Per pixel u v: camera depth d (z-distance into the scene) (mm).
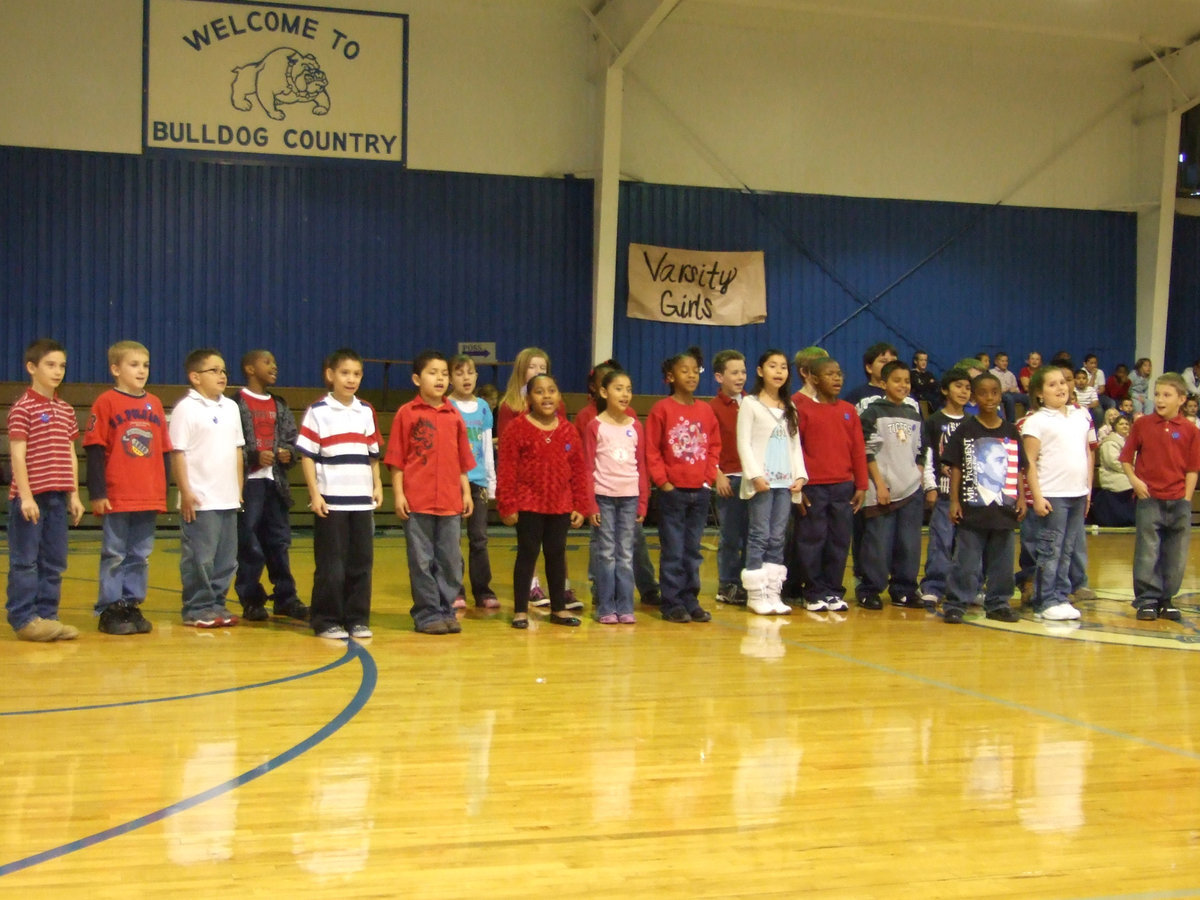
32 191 11625
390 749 3348
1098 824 2840
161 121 11891
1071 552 6289
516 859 2539
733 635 5371
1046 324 14281
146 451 5242
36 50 11609
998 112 14047
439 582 5465
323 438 5152
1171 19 12781
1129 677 4555
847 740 3541
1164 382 6039
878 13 12344
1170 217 14039
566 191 12914
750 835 2717
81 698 3896
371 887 2371
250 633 5207
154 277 11914
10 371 11555
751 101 13375
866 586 6348
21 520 4875
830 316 13695
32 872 2412
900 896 2391
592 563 5922
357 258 12406
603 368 6258
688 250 13242
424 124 12539
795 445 6055
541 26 12758
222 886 2359
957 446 5953
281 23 12125
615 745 3436
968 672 4602
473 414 6145
